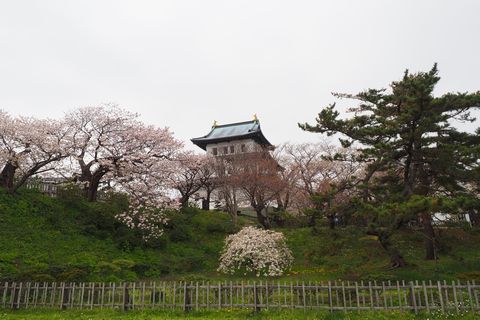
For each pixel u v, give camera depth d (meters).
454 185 18.64
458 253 22.00
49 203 23.84
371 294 11.39
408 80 17.08
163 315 11.68
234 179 32.84
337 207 18.16
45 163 23.39
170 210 29.06
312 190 37.09
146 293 13.49
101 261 19.62
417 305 11.39
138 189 25.56
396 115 18.75
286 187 34.78
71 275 16.33
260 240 20.84
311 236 28.11
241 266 21.69
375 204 17.55
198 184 38.78
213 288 12.58
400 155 18.67
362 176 31.67
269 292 12.82
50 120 24.94
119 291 12.98
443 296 12.24
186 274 21.36
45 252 18.75
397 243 22.89
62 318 11.34
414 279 16.47
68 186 25.31
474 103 17.02
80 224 23.12
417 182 20.53
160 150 27.80
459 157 16.84
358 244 24.72
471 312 10.71
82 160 25.41
